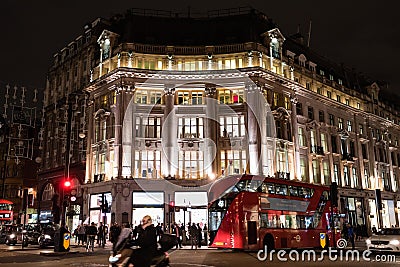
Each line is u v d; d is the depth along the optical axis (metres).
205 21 41.00
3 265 15.54
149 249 9.64
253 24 40.47
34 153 56.22
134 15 40.94
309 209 24.45
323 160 45.00
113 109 38.00
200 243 27.06
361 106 54.22
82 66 45.75
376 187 52.19
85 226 27.03
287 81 40.34
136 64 38.06
